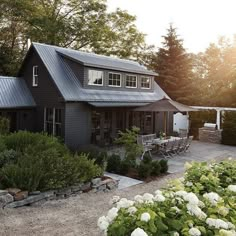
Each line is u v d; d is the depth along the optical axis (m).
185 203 3.26
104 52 30.62
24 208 6.79
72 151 13.78
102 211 6.82
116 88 18.94
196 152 16.88
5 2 25.03
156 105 15.64
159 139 14.84
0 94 15.98
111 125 18.05
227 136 20.55
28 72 17.58
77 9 28.83
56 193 7.59
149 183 9.82
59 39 27.03
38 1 28.34
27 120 16.98
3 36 27.52
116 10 30.94
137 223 2.78
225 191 4.10
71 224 5.99
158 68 33.31
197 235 2.72
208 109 23.11
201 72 37.47
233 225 3.00
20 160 8.07
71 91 15.52
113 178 9.69
